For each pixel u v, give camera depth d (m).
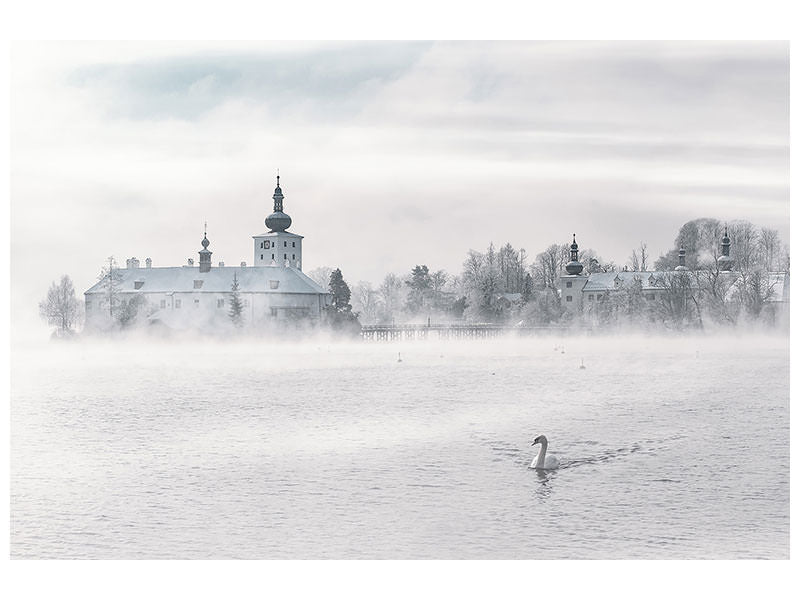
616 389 132.88
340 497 59.56
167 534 52.94
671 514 54.88
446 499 58.44
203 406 116.06
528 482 62.66
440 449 76.31
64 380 155.50
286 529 53.16
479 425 92.75
